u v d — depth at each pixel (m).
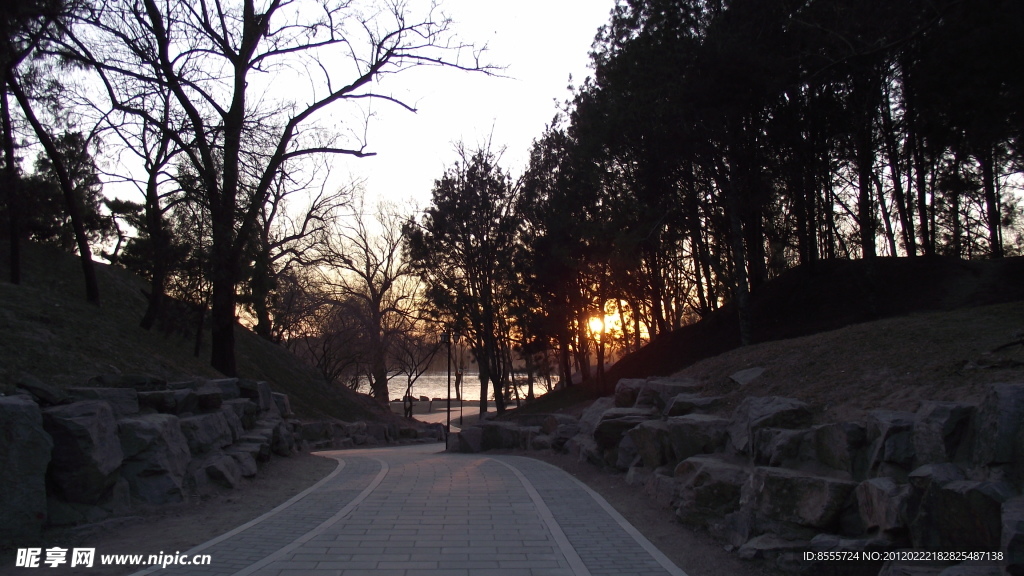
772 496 7.39
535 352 40.97
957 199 30.64
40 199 24.03
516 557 7.26
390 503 10.66
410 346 57.19
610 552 7.51
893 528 6.02
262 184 20.61
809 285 30.16
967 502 5.41
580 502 10.72
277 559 7.15
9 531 7.79
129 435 10.05
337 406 36.84
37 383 9.50
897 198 30.22
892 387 9.34
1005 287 23.23
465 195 37.09
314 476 14.41
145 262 22.58
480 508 10.20
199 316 23.16
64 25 17.25
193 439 11.96
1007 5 15.23
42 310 16.12
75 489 8.77
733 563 7.09
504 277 38.72
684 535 8.38
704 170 24.58
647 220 25.03
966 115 19.28
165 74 18.92
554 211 32.81
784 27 20.98
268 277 24.39
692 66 21.36
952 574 4.96
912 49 20.27
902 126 25.67
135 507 9.57
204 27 19.73
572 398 37.41
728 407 11.95
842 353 12.08
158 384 12.81
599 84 26.25
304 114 21.00
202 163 19.88
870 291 24.75
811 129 24.83
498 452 22.48
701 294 36.91
